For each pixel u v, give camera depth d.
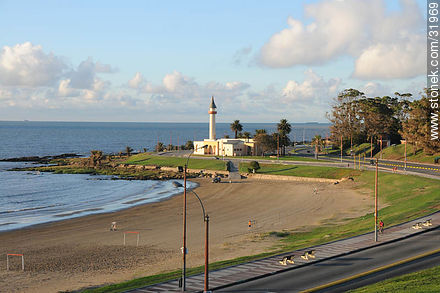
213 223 85.25
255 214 93.00
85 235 76.88
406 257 50.56
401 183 111.12
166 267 56.09
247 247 64.75
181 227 82.00
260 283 44.34
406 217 73.00
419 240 58.22
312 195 113.12
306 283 43.47
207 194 123.81
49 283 51.12
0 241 73.06
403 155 172.25
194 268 52.53
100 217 94.12
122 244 70.06
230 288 43.16
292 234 72.25
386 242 57.66
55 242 71.88
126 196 126.88
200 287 43.78
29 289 49.19
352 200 102.44
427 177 114.81
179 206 105.50
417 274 43.00
